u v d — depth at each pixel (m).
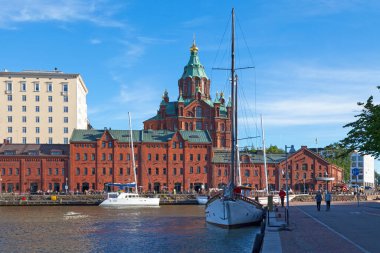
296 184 159.62
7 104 187.62
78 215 90.31
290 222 47.97
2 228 66.81
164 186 150.75
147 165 150.50
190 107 172.62
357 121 62.62
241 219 62.03
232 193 61.94
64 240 54.41
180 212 97.75
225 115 176.00
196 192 142.75
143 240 54.12
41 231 63.19
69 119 190.62
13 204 124.06
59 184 146.00
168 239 54.66
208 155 154.00
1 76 187.62
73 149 147.00
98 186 147.12
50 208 112.56
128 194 121.44
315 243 32.44
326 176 156.75
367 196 137.00
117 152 149.00
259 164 157.50
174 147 152.62
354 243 31.75
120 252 46.16
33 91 189.38
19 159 144.62
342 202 101.62
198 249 47.53
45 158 145.62
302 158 161.00
